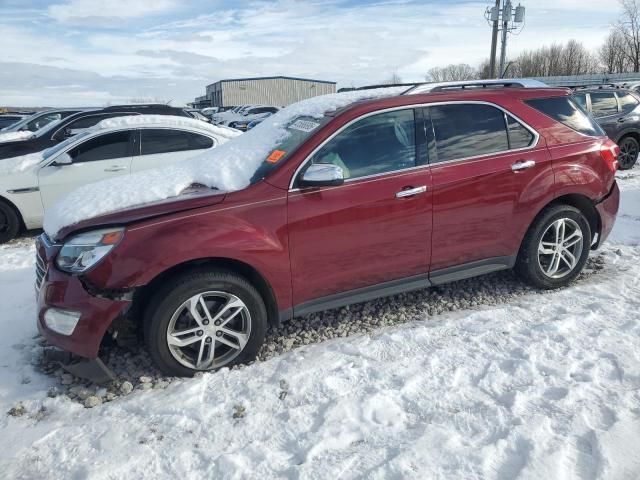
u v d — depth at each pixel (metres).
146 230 3.22
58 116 14.61
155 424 2.92
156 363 3.31
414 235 3.83
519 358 3.36
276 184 3.48
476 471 2.42
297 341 3.87
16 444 2.82
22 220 7.15
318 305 3.71
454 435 2.65
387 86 4.63
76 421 3.03
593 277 4.78
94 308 3.15
